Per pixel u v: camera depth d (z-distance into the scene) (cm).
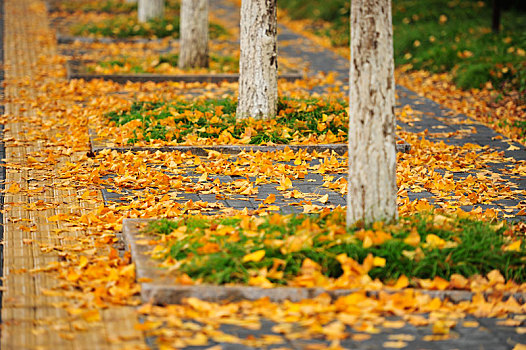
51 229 1120
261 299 829
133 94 2130
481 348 763
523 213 1209
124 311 834
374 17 948
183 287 839
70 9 3938
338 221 1020
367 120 966
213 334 765
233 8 4416
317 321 792
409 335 784
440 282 888
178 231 987
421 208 1177
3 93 2131
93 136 1628
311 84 2317
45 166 1445
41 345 753
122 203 1227
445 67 2570
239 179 1363
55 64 2606
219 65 2534
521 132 1830
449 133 1802
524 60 2388
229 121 1694
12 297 872
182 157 1492
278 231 970
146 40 3147
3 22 3509
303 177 1391
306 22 3716
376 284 876
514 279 934
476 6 3338
